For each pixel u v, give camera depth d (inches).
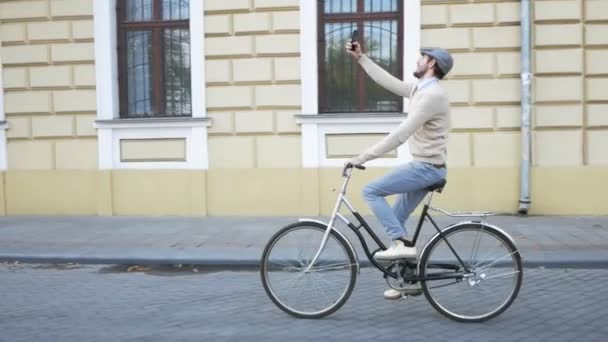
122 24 380.5
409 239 178.7
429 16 349.7
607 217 344.2
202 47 365.1
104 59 374.0
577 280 227.5
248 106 363.3
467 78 350.6
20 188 384.5
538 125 348.5
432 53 173.5
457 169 353.4
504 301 175.8
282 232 182.4
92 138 378.9
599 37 343.0
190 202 370.3
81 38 374.9
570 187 348.8
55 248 283.9
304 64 358.0
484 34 346.9
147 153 373.7
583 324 174.4
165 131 370.6
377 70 187.6
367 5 362.9
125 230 326.6
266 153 364.2
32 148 383.6
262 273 183.9
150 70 383.6
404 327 172.4
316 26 359.6
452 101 351.9
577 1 341.7
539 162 350.6
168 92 381.7
